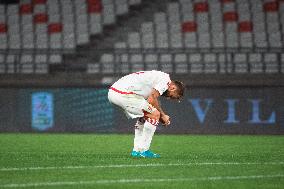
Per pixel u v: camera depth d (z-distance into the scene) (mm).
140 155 38688
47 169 31906
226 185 26891
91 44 92312
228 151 47312
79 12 94812
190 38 91750
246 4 93938
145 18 93812
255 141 60125
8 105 73812
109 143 56094
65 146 52188
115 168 32438
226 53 81250
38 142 57125
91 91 73062
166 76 36250
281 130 71875
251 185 27000
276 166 34344
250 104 72312
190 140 61062
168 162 35688
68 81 76062
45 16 94562
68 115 73188
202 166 33875
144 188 25844
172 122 72750
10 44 92875
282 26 92125
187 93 72875
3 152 44812
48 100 73562
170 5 94562
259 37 91438
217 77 76500
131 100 36406
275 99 72062
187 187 26234
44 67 87062
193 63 83688
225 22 92938
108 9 94688
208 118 72688
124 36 92500
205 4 94250
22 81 75562
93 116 72938
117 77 80250
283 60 87125
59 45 92500
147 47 91375
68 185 26297
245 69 84812
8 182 27172
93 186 26078
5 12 95062
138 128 38781
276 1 93625
